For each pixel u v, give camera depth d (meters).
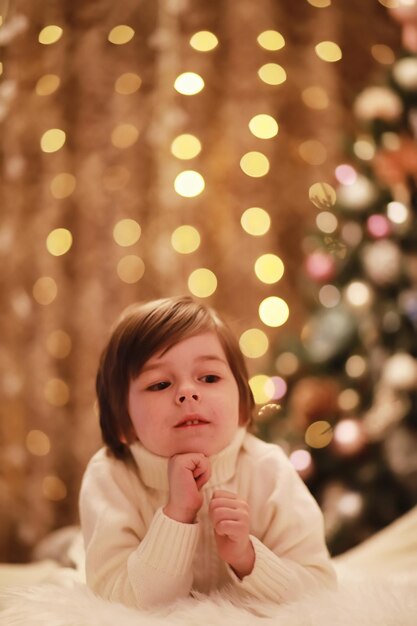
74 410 2.94
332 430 2.04
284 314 2.99
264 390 2.20
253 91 3.20
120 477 1.00
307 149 3.23
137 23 3.00
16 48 2.23
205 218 3.14
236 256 3.14
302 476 1.98
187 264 3.09
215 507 0.88
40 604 0.86
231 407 0.97
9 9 2.09
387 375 1.90
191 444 0.94
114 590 0.90
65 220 3.02
